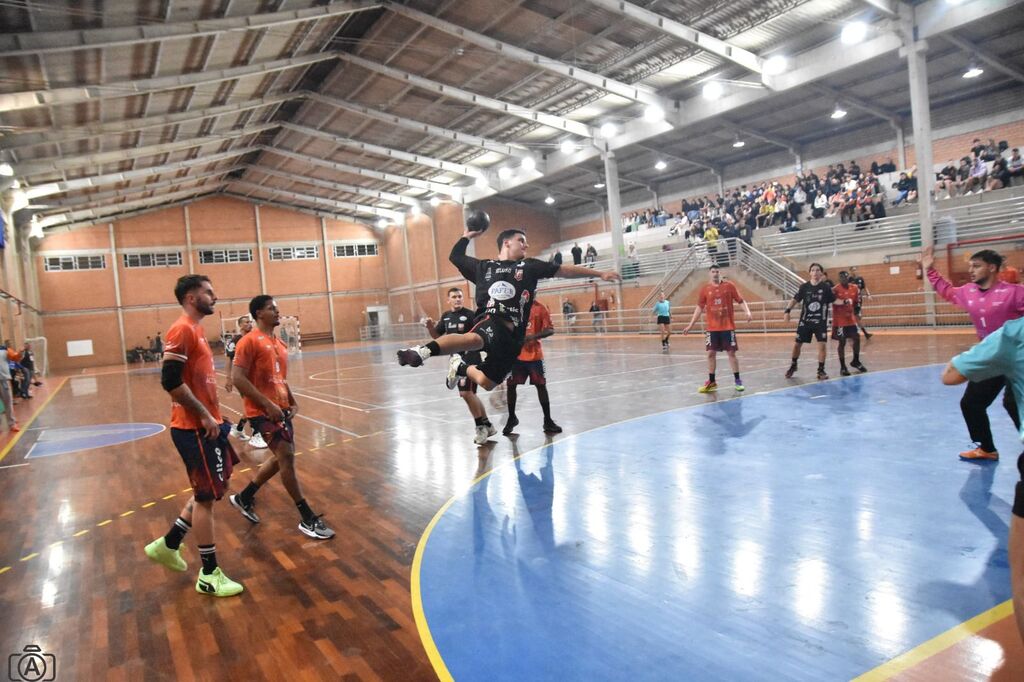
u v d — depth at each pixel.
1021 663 2.85
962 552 4.04
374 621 3.79
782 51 20.23
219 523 5.91
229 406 14.95
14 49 13.95
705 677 2.96
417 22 19.44
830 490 5.42
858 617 3.38
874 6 17.33
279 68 20.33
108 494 7.38
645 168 33.03
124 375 29.69
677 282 27.16
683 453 7.06
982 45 19.34
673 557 4.35
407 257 45.22
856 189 22.78
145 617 4.08
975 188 19.83
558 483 6.35
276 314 5.50
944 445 6.47
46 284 39.19
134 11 14.62
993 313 5.39
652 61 21.27
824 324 11.24
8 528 6.27
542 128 28.25
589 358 19.55
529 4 18.06
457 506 5.89
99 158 24.06
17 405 18.84
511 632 3.52
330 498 6.53
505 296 4.79
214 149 30.28
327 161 33.72
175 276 42.44
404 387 16.45
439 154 32.56
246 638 3.70
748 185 31.16
